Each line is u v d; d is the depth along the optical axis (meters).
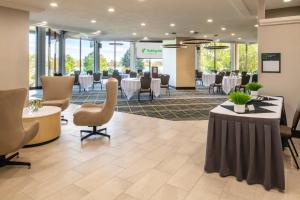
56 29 10.89
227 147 2.83
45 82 5.83
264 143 2.57
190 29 10.27
